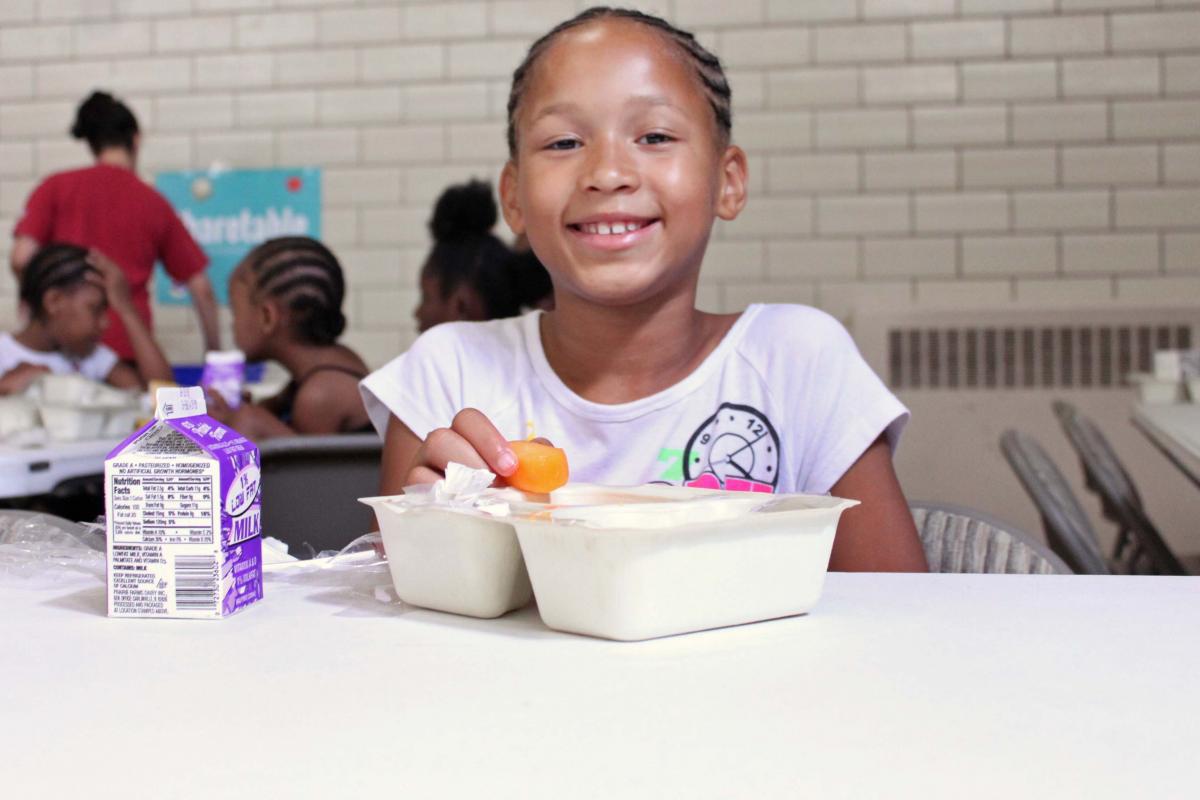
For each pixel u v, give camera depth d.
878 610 0.58
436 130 3.61
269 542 0.71
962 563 0.90
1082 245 3.35
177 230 3.34
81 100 3.76
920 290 3.41
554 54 0.85
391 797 0.34
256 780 0.35
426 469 0.66
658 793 0.34
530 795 0.34
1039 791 0.34
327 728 0.40
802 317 1.02
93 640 0.53
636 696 0.44
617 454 0.98
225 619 0.58
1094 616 0.56
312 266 2.11
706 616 0.54
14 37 3.76
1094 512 3.14
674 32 0.89
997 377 3.19
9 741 0.39
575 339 0.98
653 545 0.51
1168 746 0.38
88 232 3.19
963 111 3.37
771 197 3.45
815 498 0.59
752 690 0.44
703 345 1.01
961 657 0.49
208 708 0.42
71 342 2.78
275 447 1.26
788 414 0.99
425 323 2.36
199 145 3.71
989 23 3.35
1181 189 3.31
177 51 3.71
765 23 3.42
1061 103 3.34
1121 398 3.14
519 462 0.64
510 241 3.48
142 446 0.58
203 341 3.65
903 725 0.40
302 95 3.66
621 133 0.83
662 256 0.85
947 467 3.21
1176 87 3.30
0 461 1.54
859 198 3.42
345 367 2.10
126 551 0.58
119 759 0.37
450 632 0.55
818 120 3.42
